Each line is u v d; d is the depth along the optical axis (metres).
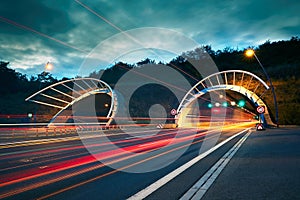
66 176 7.40
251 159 9.66
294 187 5.46
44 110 86.44
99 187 6.04
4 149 15.69
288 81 60.47
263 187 5.55
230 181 6.23
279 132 25.67
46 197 5.27
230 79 79.88
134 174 7.55
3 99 96.44
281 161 8.92
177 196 5.12
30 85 127.81
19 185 6.35
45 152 13.91
